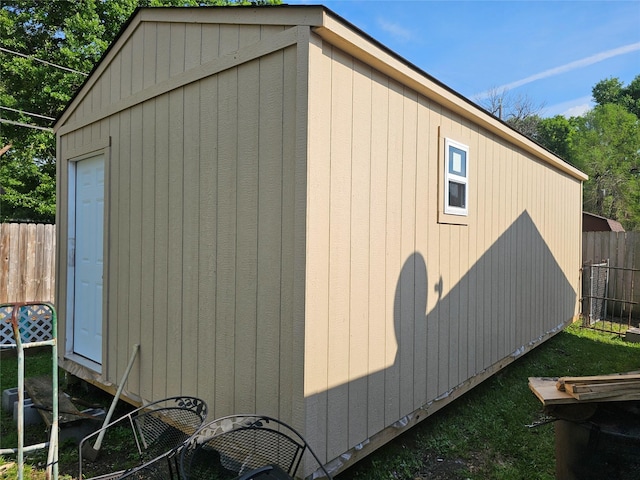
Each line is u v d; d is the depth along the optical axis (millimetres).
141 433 2766
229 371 2600
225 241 2648
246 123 2527
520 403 3904
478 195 4059
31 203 11367
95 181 3988
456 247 3691
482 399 4004
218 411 2652
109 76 3729
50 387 3607
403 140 3004
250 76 2510
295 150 2248
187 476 1824
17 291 6184
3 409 3709
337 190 2412
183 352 2928
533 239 5391
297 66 2244
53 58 11234
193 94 2895
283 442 2260
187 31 2949
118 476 2045
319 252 2287
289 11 2279
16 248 6219
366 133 2641
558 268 6328
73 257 4234
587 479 2049
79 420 3156
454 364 3652
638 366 5035
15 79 11188
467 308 3867
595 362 5207
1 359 5316
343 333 2461
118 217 3580
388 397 2842
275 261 2350
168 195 3084
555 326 6207
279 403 2309
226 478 2359
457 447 3057
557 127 25906
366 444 2639
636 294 7746
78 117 4141
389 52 2652
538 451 3006
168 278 3070
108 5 11453
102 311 3746
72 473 2684
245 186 2527
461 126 3748
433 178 3355
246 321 2506
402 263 2994
